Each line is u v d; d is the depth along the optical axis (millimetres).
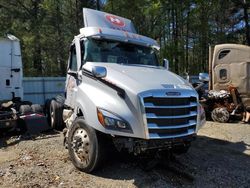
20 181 5613
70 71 7160
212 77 13523
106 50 6973
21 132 9234
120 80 5668
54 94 18531
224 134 10125
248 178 6109
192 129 5934
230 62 12992
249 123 12297
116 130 5414
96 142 5703
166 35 26844
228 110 12547
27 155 7098
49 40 28672
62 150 7359
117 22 7996
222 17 34312
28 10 30359
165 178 5816
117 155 6422
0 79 10719
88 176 5809
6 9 29766
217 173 6273
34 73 29828
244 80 12609
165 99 5516
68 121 7168
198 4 27281
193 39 33875
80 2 28562
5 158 6992
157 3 24312
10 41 10859
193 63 34969
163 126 5484
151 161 6074
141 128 5328
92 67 6031
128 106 5430
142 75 5988
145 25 25188
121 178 5746
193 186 5598
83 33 6926
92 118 5656
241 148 8391
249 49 12664
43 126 9281
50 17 29031
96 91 5883
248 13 34844
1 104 9812
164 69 7020
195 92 6047
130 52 7250
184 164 6605
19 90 11055
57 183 5527
